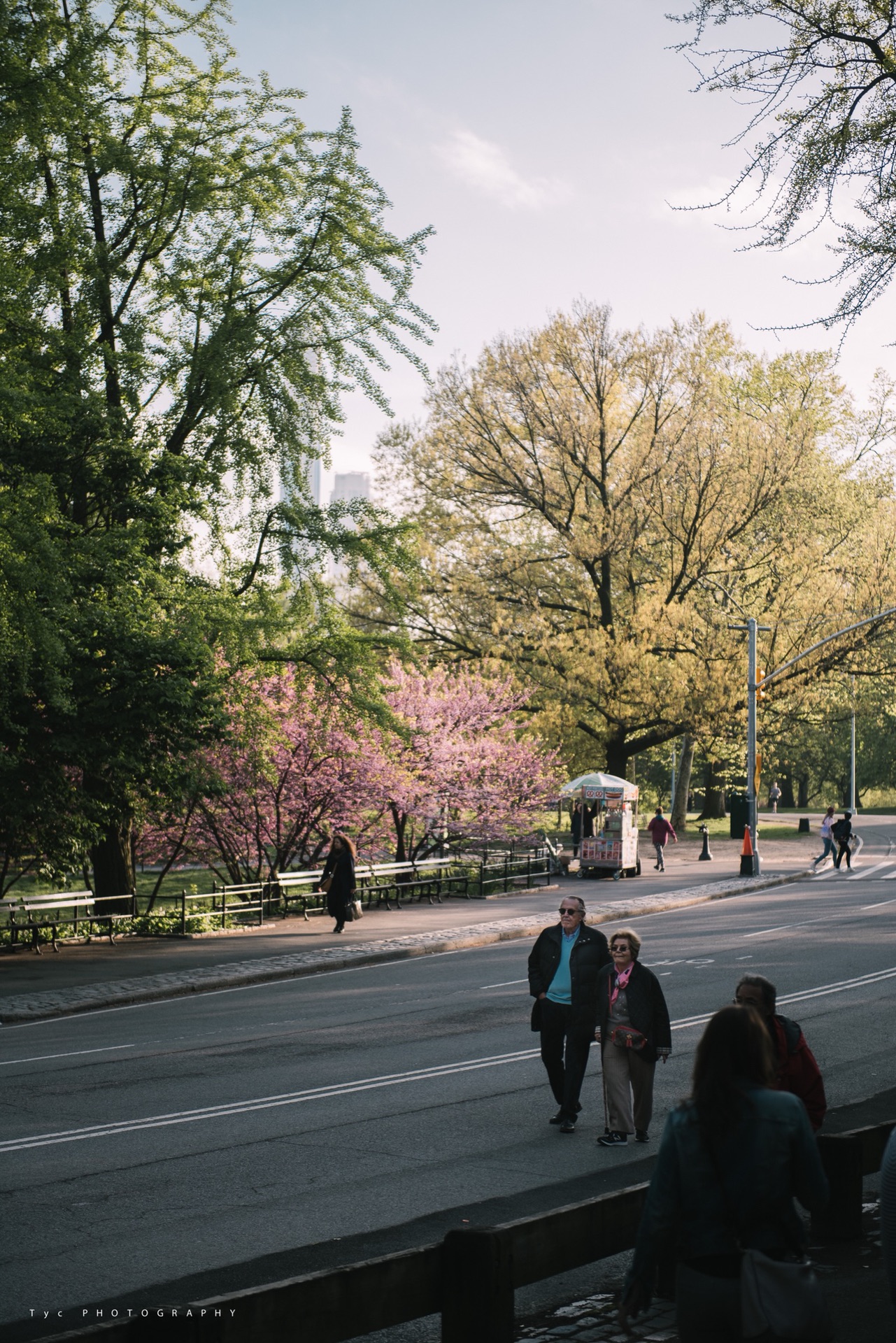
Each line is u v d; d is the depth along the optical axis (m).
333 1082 11.95
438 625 48.31
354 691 25.12
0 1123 10.37
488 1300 4.46
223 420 23.69
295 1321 4.06
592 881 36.16
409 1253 4.43
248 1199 8.11
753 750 37.88
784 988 17.34
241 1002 17.41
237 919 26.83
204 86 24.23
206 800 28.75
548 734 45.41
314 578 24.34
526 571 47.28
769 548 50.75
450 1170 8.86
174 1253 6.99
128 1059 13.26
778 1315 3.71
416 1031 14.73
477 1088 11.73
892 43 10.13
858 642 46.91
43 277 21.55
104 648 20.20
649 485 46.62
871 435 60.06
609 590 48.78
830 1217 6.78
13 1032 15.40
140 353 22.80
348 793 29.55
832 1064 12.56
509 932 24.75
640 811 80.56
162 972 19.64
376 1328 4.30
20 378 19.11
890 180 9.90
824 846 51.00
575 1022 10.14
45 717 19.84
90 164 23.31
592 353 46.03
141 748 20.52
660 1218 3.97
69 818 21.47
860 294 9.94
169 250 23.95
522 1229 4.68
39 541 18.11
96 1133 9.99
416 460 47.97
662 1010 9.73
